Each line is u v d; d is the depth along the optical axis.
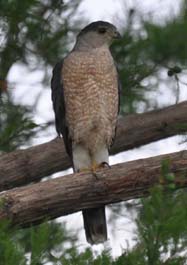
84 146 11.90
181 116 12.13
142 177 9.34
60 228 9.11
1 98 11.77
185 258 6.84
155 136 12.29
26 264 6.73
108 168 9.48
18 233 9.04
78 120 11.71
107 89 11.62
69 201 9.41
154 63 10.06
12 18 10.88
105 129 11.72
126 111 12.37
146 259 6.91
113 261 6.95
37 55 11.89
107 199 9.49
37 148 11.93
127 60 11.41
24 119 11.34
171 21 7.70
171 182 7.62
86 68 11.60
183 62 7.92
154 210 6.86
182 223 6.75
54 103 11.91
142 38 9.84
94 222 10.80
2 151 11.93
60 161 12.02
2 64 11.69
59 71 11.81
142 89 11.61
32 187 9.36
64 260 7.01
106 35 11.79
